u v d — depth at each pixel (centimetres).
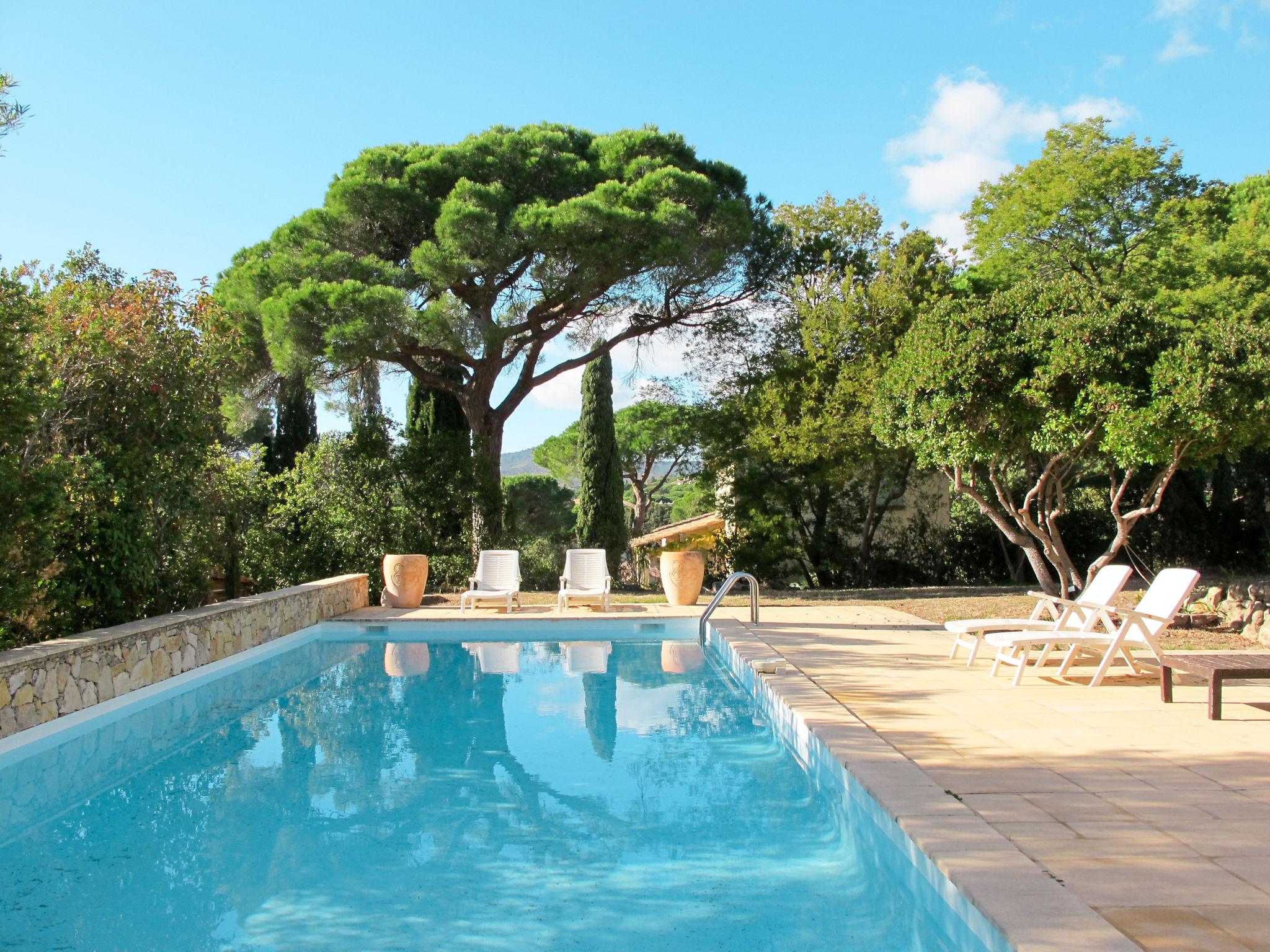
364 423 1549
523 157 1597
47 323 725
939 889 311
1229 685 642
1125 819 355
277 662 917
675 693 747
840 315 1638
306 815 449
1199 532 1716
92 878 373
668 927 319
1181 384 779
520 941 309
